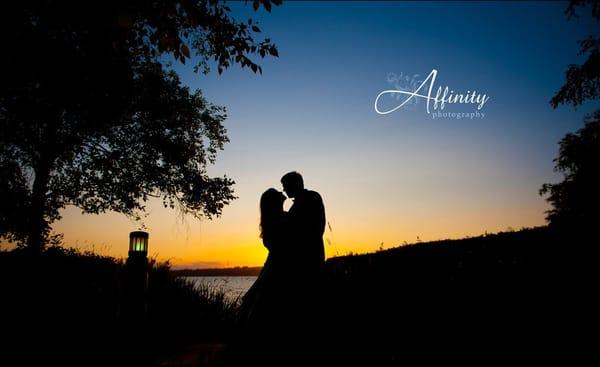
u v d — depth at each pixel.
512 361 3.90
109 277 7.53
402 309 6.14
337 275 8.86
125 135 14.98
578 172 30.30
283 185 4.24
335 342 4.81
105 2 4.69
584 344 3.98
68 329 4.88
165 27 5.11
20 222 11.15
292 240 3.91
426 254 8.81
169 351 4.34
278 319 3.72
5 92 8.22
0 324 4.98
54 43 6.58
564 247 6.57
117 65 9.02
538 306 4.96
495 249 7.74
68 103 9.94
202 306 6.89
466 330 4.84
